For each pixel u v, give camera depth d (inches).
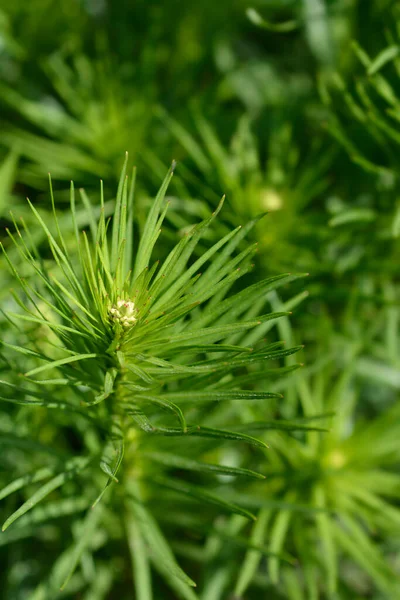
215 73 27.2
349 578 23.3
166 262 16.8
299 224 21.9
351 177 24.0
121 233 16.7
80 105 23.3
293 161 22.4
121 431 17.8
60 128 23.1
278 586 22.3
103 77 23.0
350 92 23.5
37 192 23.7
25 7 24.4
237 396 16.7
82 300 17.2
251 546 19.2
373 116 20.5
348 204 23.9
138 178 22.5
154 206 17.0
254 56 27.8
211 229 21.1
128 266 17.7
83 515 20.1
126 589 21.9
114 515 20.5
